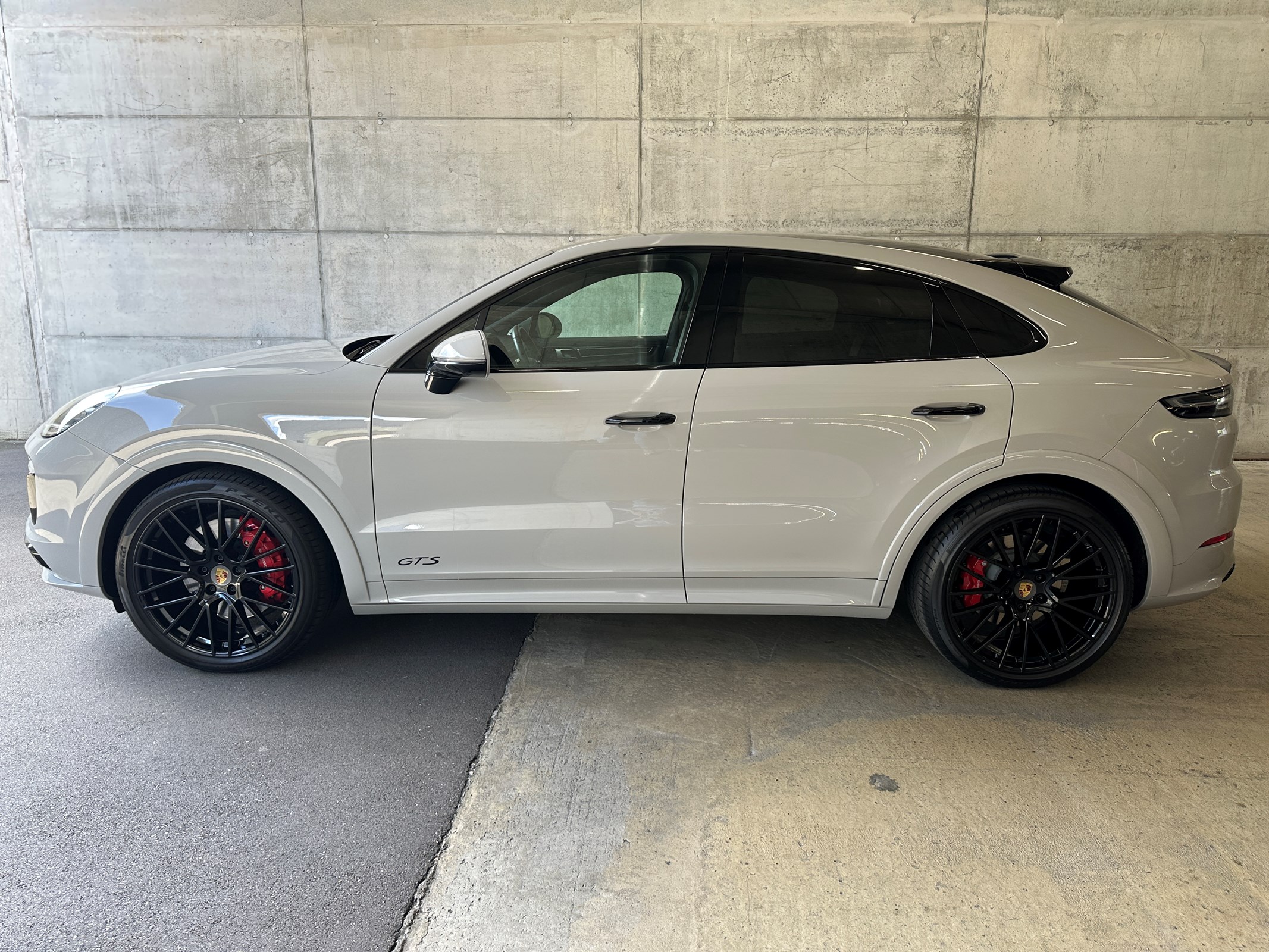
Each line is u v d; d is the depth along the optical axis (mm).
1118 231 5750
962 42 5516
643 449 2648
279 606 2879
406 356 2760
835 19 5520
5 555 4129
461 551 2764
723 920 1793
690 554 2729
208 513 2822
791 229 5836
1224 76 5488
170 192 6023
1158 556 2688
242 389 2764
